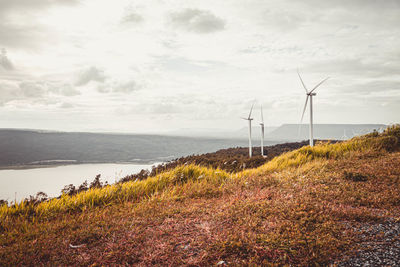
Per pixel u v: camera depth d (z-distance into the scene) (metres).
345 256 3.11
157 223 4.63
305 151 12.16
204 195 6.98
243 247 3.48
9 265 3.40
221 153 34.09
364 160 8.72
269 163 12.20
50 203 6.55
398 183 5.77
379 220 3.98
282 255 3.26
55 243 4.08
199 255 3.39
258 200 5.50
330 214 4.32
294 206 4.77
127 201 6.95
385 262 2.90
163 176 9.00
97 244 4.00
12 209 6.10
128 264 3.32
